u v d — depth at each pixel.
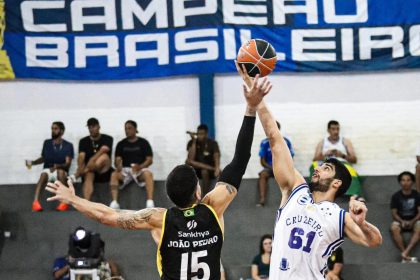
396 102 17.64
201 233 5.77
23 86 18.02
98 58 17.72
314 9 17.39
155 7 17.62
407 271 14.75
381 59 17.38
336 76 17.69
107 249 15.66
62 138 17.67
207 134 16.73
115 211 5.90
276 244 6.28
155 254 15.62
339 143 17.03
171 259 5.75
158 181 17.22
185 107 17.83
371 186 17.19
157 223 5.85
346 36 17.41
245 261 15.64
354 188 16.45
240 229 16.05
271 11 17.39
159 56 17.64
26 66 17.70
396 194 15.90
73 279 13.77
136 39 17.67
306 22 17.39
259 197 16.97
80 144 16.92
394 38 17.38
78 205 5.83
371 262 15.67
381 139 17.59
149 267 15.19
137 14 17.67
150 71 17.66
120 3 17.67
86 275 13.76
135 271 15.16
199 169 16.59
